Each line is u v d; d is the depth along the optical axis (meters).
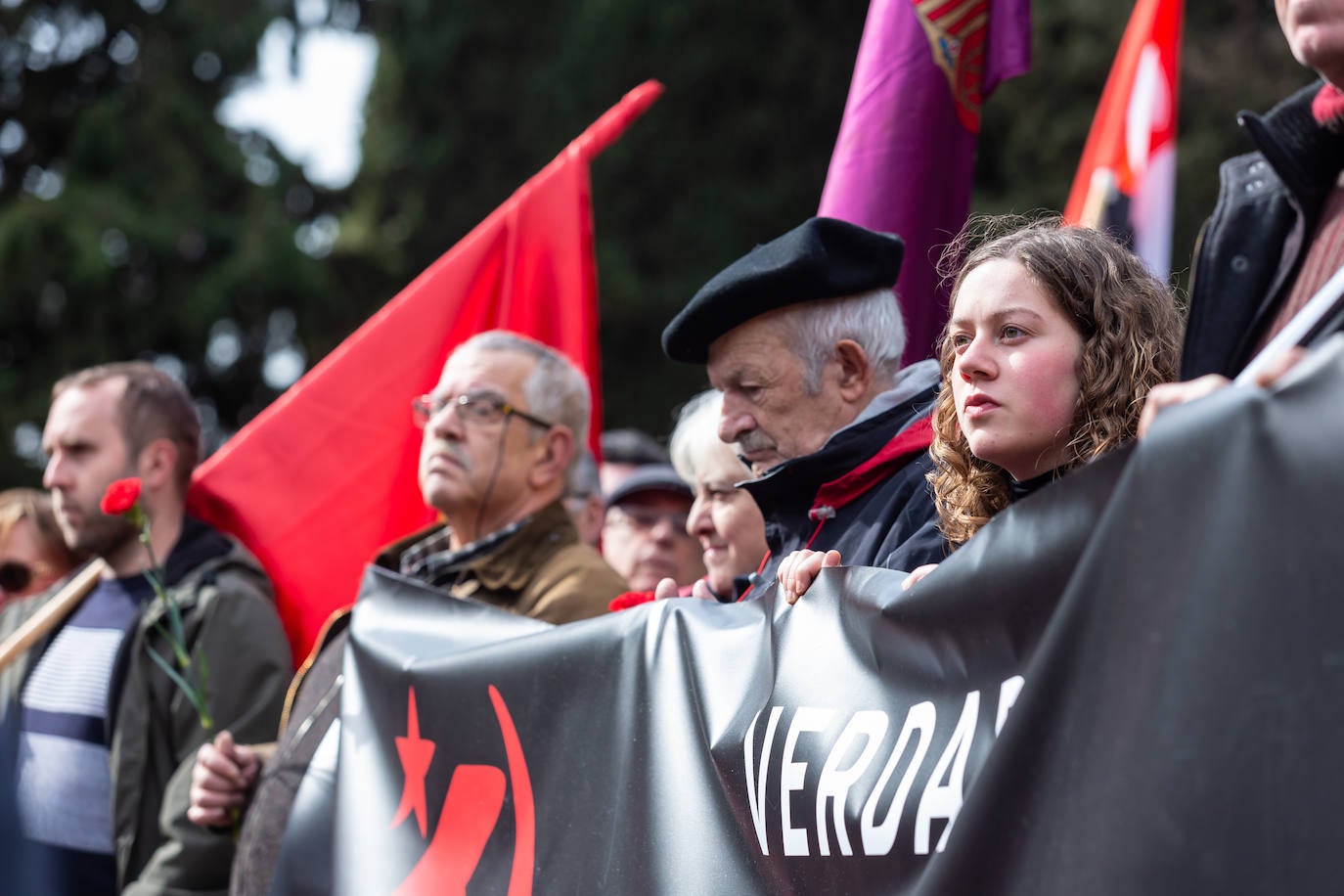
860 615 2.42
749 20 21.47
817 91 21.47
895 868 2.22
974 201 19.48
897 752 2.27
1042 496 2.09
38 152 19.25
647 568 5.43
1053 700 1.89
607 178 21.30
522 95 22.30
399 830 3.34
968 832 1.95
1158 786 1.73
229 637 4.70
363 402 5.58
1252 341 3.42
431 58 22.39
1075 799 1.83
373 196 21.98
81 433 5.12
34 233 17.84
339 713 3.75
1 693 5.10
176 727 4.63
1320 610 1.67
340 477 5.54
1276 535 1.71
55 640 5.13
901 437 3.26
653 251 21.22
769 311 3.54
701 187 21.39
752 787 2.55
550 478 4.46
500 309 5.61
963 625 2.19
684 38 21.47
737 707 2.67
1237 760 1.69
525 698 3.16
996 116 19.73
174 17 19.50
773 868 2.48
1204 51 18.34
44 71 19.25
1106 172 5.43
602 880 2.86
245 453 5.56
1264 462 1.74
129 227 18.31
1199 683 1.73
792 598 2.63
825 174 21.44
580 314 5.59
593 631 3.06
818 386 3.53
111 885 4.71
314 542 5.50
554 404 4.48
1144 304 2.57
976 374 2.54
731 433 3.61
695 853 2.66
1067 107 19.30
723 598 4.11
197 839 4.37
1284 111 3.39
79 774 4.81
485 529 4.43
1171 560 1.79
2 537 6.19
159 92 19.16
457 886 3.16
